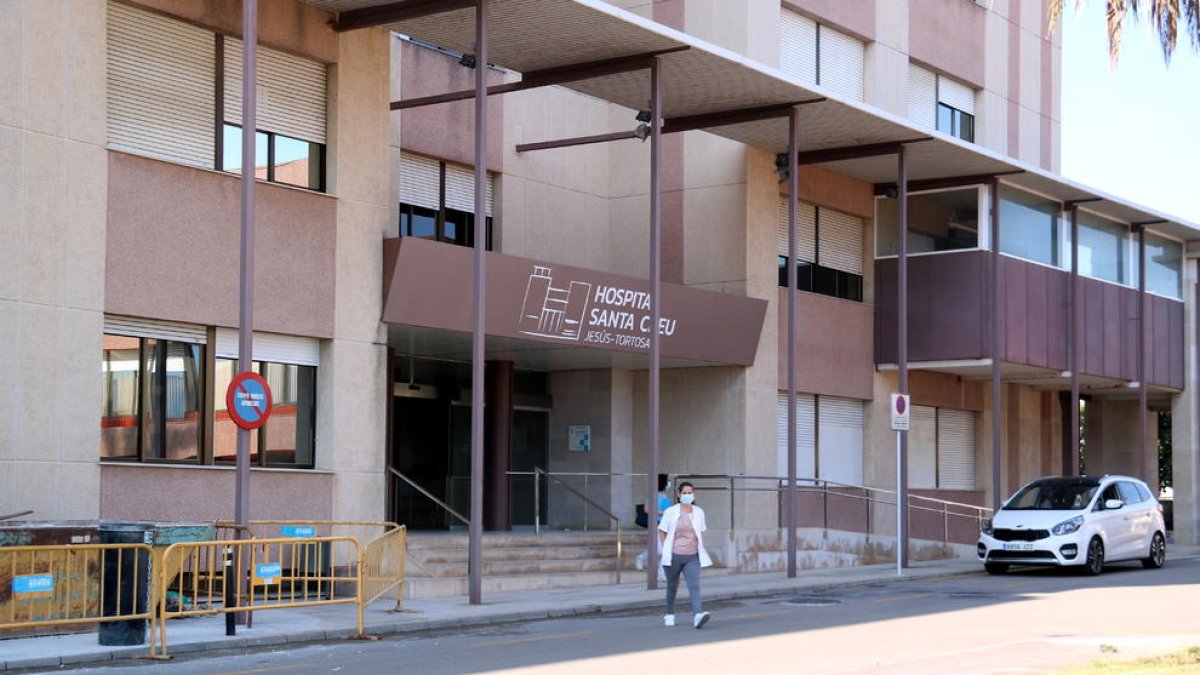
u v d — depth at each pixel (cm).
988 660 1222
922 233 2911
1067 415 3816
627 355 2452
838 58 2958
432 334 2134
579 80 2114
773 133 2491
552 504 2595
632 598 1867
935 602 1881
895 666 1176
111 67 1669
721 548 2414
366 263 1947
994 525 2423
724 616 1702
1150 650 1281
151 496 1672
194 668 1213
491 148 2541
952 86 3338
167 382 1727
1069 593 2014
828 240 2856
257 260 1811
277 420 1853
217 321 1759
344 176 1925
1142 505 2555
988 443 3322
